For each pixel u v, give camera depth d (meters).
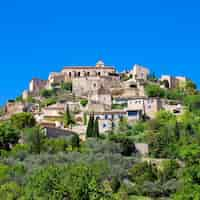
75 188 116.75
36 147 198.00
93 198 117.19
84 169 123.12
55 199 116.25
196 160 113.81
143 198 153.75
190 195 108.06
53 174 121.56
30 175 152.75
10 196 132.50
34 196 119.19
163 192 156.38
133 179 167.75
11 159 182.62
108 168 167.00
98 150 198.75
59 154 187.38
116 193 152.38
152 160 190.00
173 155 193.12
